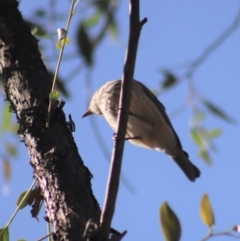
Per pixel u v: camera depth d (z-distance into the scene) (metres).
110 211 5.34
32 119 6.51
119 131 5.42
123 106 5.40
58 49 6.04
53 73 6.96
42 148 6.36
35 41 6.87
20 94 6.68
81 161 6.42
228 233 4.68
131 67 5.25
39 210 6.76
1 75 6.85
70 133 6.57
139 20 5.05
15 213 6.71
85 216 5.91
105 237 5.33
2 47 6.83
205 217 4.84
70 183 6.13
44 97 6.62
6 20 6.76
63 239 5.80
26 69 6.73
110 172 5.39
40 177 6.31
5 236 6.65
